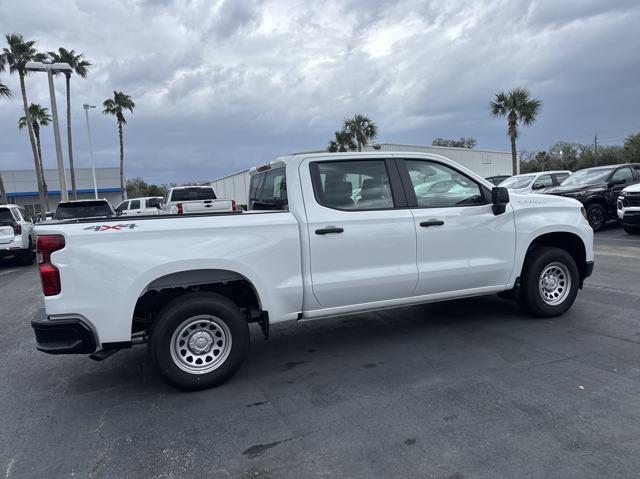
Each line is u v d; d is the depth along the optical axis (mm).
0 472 3006
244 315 4422
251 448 3162
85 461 3098
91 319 3775
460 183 5113
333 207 4512
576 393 3682
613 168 14320
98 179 56031
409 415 3488
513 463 2830
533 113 32062
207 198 18719
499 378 4039
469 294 5148
